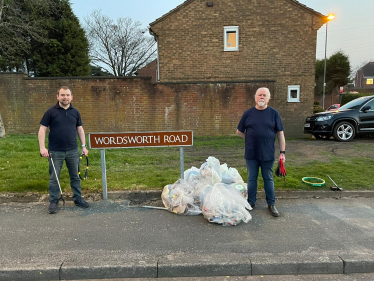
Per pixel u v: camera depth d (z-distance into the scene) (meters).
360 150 7.98
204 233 3.60
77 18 21.30
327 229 3.73
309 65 12.40
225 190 4.06
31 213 4.16
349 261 3.00
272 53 12.38
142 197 4.72
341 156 7.32
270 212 4.23
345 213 4.23
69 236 3.50
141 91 11.26
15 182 5.11
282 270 2.97
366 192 4.86
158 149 8.64
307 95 12.49
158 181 5.25
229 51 12.38
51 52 19.69
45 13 19.42
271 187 4.16
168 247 3.26
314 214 4.20
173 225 3.82
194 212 4.13
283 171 4.22
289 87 12.50
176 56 12.41
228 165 6.55
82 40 21.23
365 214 4.20
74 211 4.25
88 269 2.86
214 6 12.22
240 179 4.82
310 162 6.71
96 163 6.74
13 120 11.37
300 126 12.62
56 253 3.11
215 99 11.31
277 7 12.20
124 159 7.12
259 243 3.36
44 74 19.88
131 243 3.34
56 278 2.85
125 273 2.89
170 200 4.30
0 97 11.23
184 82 11.23
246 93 11.24
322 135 10.47
